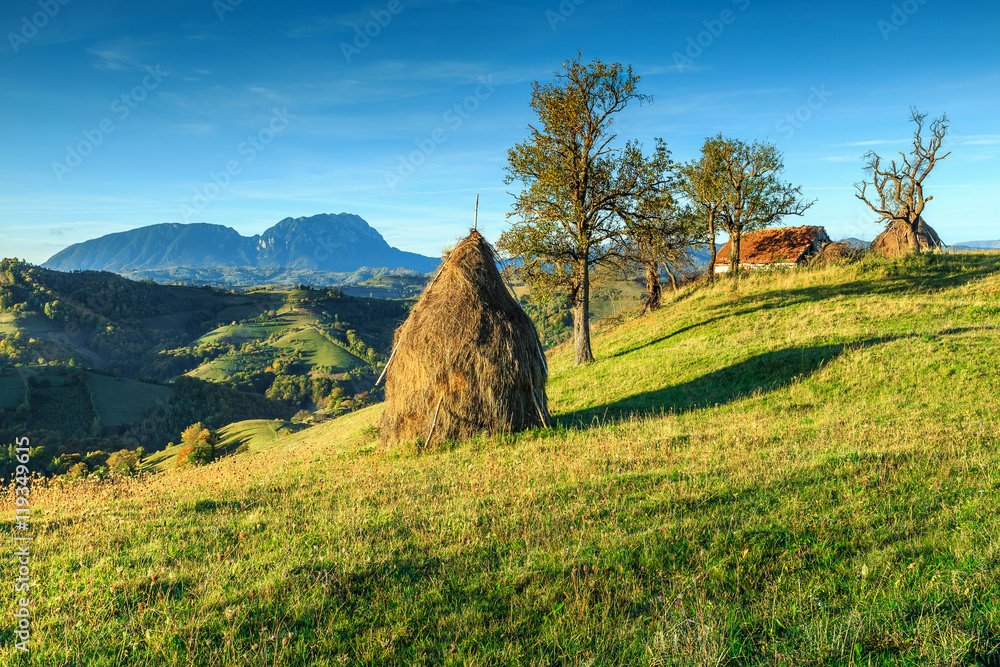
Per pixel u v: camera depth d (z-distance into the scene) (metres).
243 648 3.99
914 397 11.89
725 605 4.14
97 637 4.21
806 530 5.33
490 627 4.10
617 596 4.40
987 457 6.95
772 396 14.16
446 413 12.75
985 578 3.98
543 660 3.66
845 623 3.72
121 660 3.90
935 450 7.50
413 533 6.13
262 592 4.77
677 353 20.72
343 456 13.24
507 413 12.94
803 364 15.59
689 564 4.87
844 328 18.19
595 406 17.30
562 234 24.98
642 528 5.71
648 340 25.77
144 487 10.77
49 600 4.85
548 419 13.88
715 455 8.64
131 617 4.46
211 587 4.99
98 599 4.82
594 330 38.41
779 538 5.20
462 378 12.73
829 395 13.31
